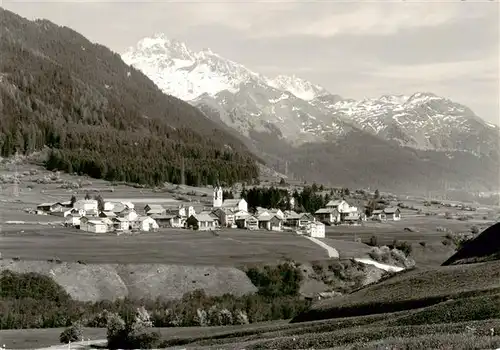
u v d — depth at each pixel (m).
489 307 79.19
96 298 131.38
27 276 131.50
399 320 82.88
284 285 147.25
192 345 94.06
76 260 143.62
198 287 139.88
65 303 126.38
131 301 130.50
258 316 126.12
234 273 147.62
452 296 90.94
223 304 129.25
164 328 116.50
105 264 142.75
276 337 87.62
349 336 76.69
